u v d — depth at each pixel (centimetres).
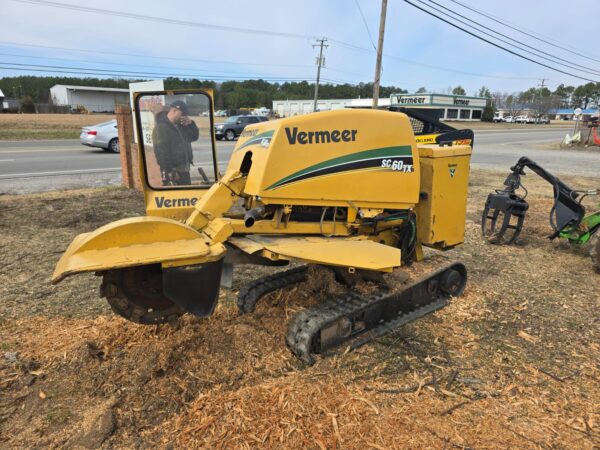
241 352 354
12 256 591
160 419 287
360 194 373
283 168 339
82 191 1023
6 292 477
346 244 352
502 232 700
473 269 595
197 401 298
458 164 431
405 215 405
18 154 1652
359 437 272
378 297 391
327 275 431
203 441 267
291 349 354
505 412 304
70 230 718
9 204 881
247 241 338
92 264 266
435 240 429
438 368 356
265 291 422
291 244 335
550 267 610
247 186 354
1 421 284
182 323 383
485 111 6994
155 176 458
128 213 835
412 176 392
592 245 611
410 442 270
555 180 674
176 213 438
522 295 510
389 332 407
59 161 1495
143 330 378
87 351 349
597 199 1122
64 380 322
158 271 323
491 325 434
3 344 367
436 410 303
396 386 329
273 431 274
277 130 335
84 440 268
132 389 312
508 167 1730
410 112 886
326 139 351
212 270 307
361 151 366
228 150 1944
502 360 372
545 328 432
